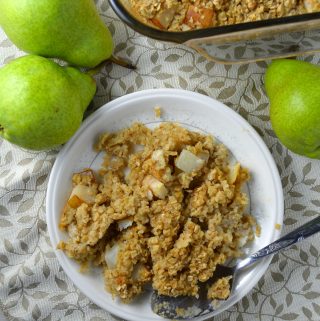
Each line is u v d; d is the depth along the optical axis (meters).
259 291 0.48
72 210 0.45
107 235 0.45
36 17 0.39
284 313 0.47
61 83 0.40
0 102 0.39
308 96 0.39
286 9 0.40
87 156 0.46
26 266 0.48
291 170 0.47
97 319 0.48
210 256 0.44
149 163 0.44
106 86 0.47
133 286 0.45
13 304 0.48
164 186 0.44
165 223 0.43
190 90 0.47
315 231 0.44
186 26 0.41
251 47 0.42
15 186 0.47
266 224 0.45
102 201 0.45
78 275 0.45
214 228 0.44
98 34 0.41
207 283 0.45
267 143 0.47
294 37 0.41
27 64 0.39
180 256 0.43
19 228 0.48
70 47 0.41
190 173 0.44
